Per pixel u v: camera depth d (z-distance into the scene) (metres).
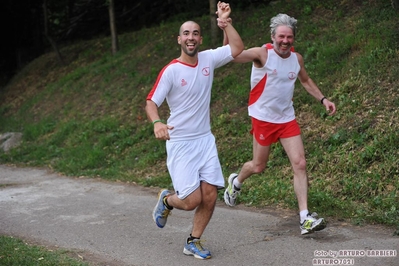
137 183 13.87
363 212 9.60
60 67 26.44
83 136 18.28
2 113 25.06
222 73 17.62
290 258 7.89
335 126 12.55
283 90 8.65
